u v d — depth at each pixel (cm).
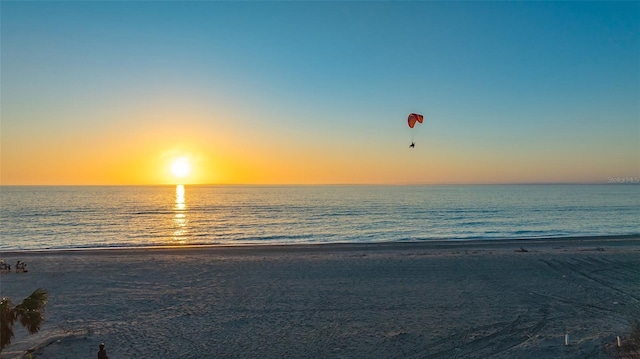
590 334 1766
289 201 14150
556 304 2188
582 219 7625
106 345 1688
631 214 8594
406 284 2592
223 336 1792
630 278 2702
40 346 1628
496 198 15450
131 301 2270
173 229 6356
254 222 7381
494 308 2133
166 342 1725
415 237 5338
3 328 974
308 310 2127
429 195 18562
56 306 2181
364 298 2319
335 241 5006
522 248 3938
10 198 15800
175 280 2705
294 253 3703
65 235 5641
